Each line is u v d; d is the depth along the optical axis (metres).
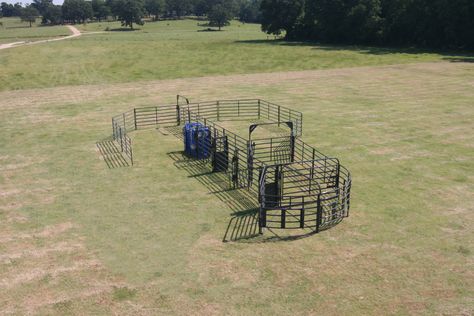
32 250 14.58
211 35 136.88
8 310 11.59
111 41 106.44
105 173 21.69
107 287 12.52
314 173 21.05
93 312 11.46
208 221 16.44
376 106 35.88
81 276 13.08
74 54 79.44
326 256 13.91
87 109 37.06
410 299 11.75
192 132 24.16
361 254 13.98
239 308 11.49
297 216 16.83
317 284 12.47
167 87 47.59
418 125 29.69
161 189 19.55
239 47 91.06
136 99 41.06
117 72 60.06
